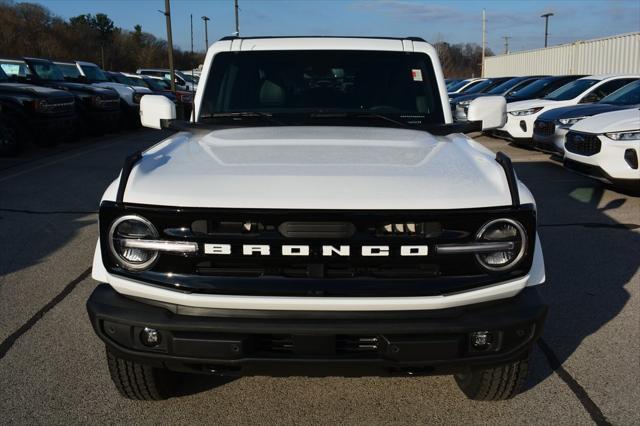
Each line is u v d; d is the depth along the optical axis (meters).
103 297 2.49
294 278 2.34
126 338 2.42
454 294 2.35
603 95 12.16
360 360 2.35
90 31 70.44
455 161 2.73
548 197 8.03
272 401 3.12
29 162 11.05
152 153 2.89
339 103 3.74
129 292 2.41
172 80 28.78
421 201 2.32
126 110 16.95
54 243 5.90
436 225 2.33
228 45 3.91
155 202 2.34
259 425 2.92
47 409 3.00
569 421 2.92
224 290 2.33
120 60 73.00
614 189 8.41
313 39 3.93
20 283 4.79
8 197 7.98
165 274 2.38
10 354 3.58
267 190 2.35
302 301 2.30
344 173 2.49
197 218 2.32
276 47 3.87
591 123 7.86
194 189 2.38
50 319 4.09
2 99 11.37
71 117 12.59
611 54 20.73
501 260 2.40
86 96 14.45
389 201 2.31
